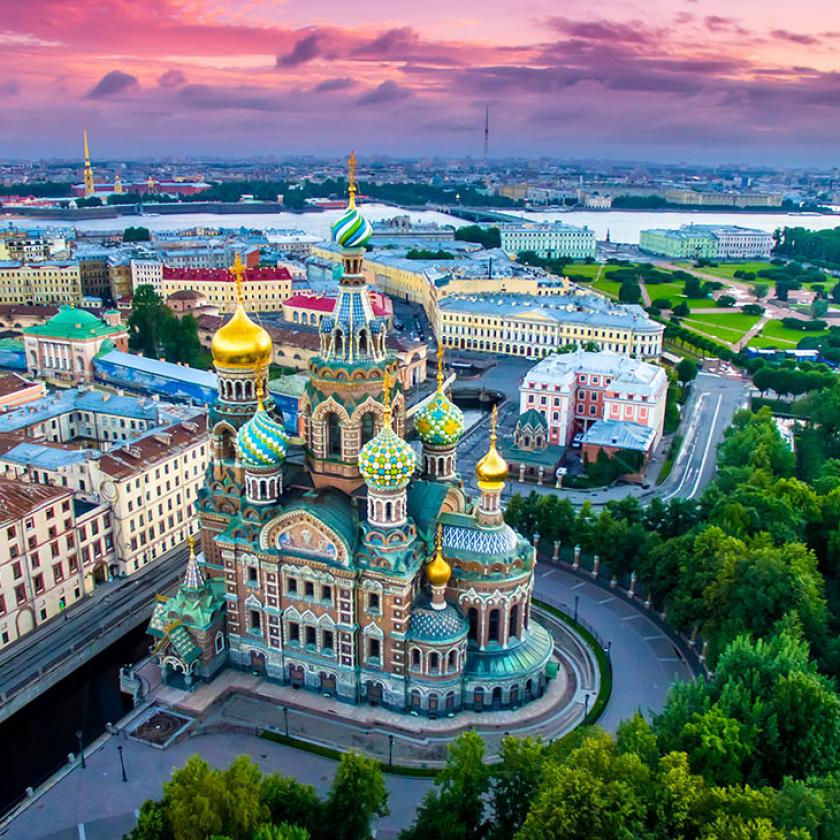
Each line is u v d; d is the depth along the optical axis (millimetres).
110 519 148250
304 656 114062
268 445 108375
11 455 156875
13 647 128375
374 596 107625
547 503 156375
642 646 129000
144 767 103250
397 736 107438
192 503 167000
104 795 98938
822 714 91688
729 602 119062
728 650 101750
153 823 77750
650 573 138000
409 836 83688
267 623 114938
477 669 111000
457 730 107938
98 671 127625
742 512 142500
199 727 109312
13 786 105562
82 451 157625
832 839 76312
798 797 77812
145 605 139250
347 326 106750
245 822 77500
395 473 102062
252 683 117250
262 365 117312
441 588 107188
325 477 112500
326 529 105188
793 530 143000
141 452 156250
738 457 189000
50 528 134625
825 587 139625
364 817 82688
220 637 118688
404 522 105938
